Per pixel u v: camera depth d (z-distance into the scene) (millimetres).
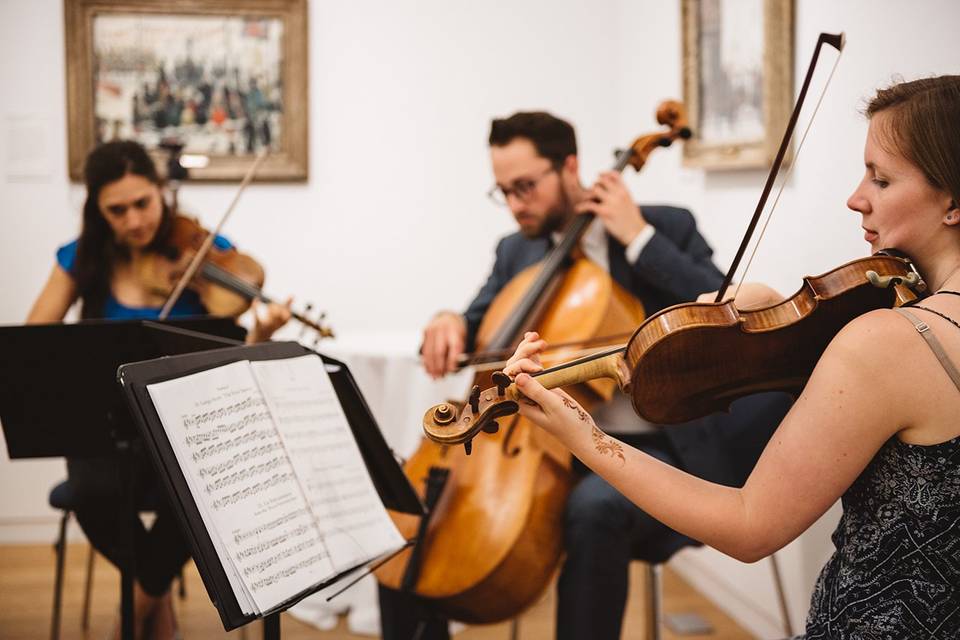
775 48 2914
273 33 4324
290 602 1554
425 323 4523
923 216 1317
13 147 4250
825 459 1275
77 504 2840
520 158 2719
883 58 2451
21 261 4277
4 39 4223
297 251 4445
